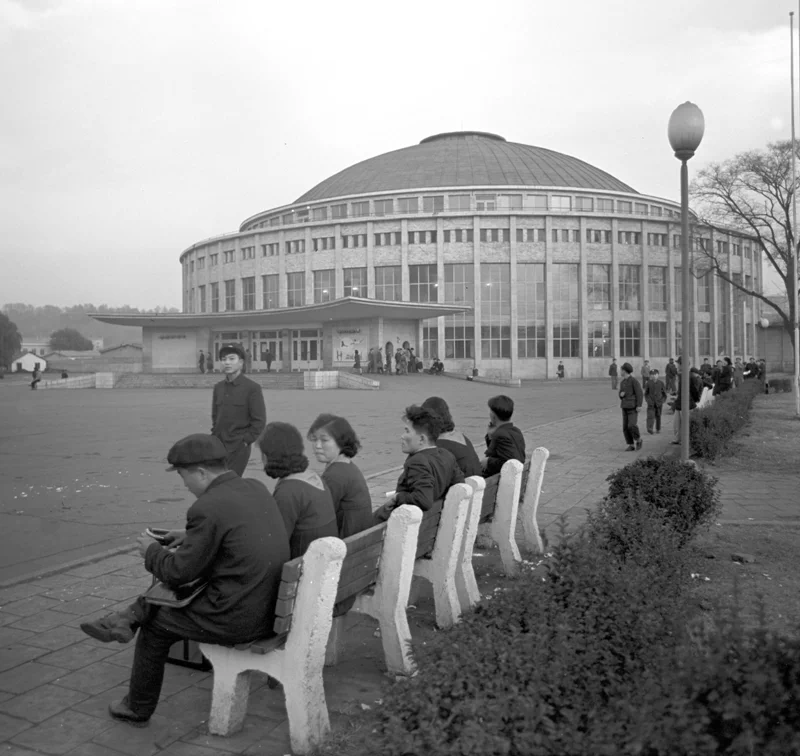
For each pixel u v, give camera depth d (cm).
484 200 6644
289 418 2352
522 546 731
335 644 451
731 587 577
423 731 243
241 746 357
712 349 7081
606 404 3080
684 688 252
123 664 446
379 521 522
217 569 353
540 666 288
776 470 1226
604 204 6856
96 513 914
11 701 398
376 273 6494
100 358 11375
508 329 6456
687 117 922
